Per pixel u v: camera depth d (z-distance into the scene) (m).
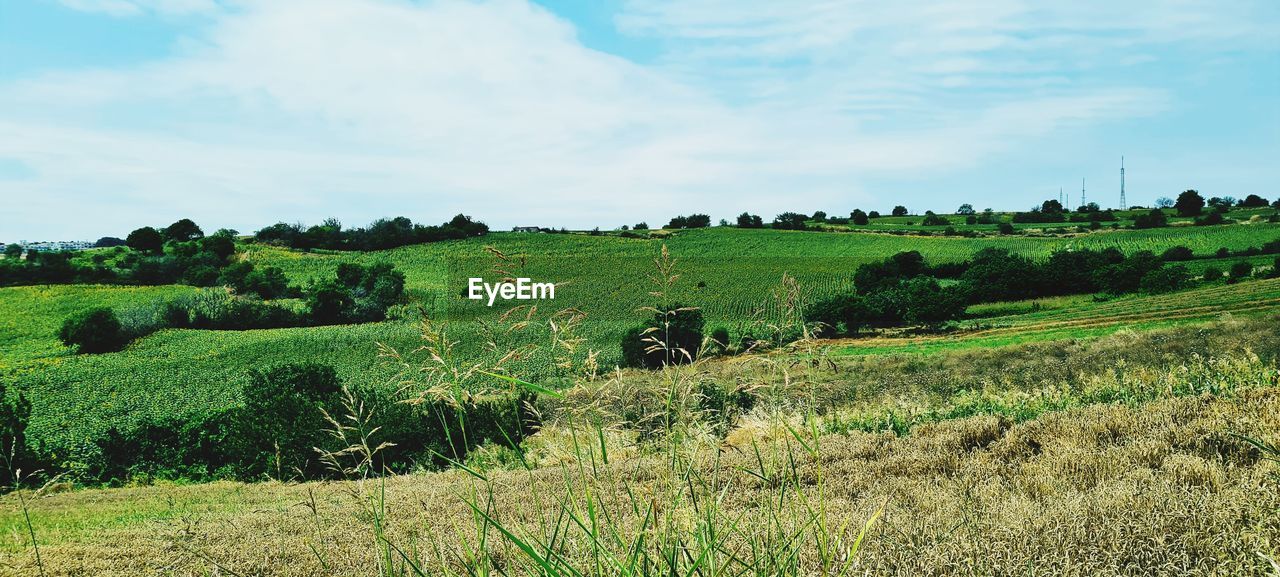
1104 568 4.00
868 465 8.33
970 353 42.03
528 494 7.35
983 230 152.00
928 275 108.81
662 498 2.61
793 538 2.71
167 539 7.77
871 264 104.50
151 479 29.20
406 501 7.10
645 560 2.58
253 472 24.05
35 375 75.25
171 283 121.88
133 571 7.71
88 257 135.50
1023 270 89.81
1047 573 3.96
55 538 11.05
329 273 124.94
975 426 9.66
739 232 150.25
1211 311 59.16
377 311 96.81
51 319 99.06
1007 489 6.23
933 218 166.38
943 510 5.57
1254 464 5.59
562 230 154.12
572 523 3.16
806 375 2.57
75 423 56.50
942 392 20.28
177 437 30.92
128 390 68.94
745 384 2.55
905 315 70.69
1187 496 4.88
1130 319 60.78
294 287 113.69
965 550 4.30
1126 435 7.71
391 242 141.25
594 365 2.52
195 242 137.62
